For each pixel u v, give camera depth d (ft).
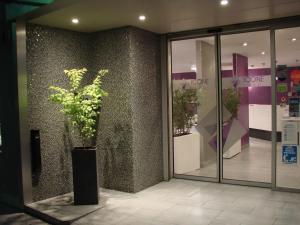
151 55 20.33
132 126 18.54
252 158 25.17
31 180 17.10
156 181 20.77
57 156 18.29
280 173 20.58
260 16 17.03
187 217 14.90
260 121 26.53
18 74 16.38
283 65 18.22
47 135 17.80
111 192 18.98
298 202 16.53
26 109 16.78
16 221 15.43
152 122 20.36
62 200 17.56
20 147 16.63
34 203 17.08
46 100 17.74
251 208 15.83
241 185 19.89
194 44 21.70
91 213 15.71
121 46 18.67
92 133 18.48
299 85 17.84
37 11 14.79
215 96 20.62
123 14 15.92
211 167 21.58
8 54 16.96
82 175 16.66
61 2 13.51
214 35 20.04
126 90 18.60
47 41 17.78
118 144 19.08
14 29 16.26
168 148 21.57
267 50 22.52
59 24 17.54
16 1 15.75
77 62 19.30
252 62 23.59
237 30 18.95
